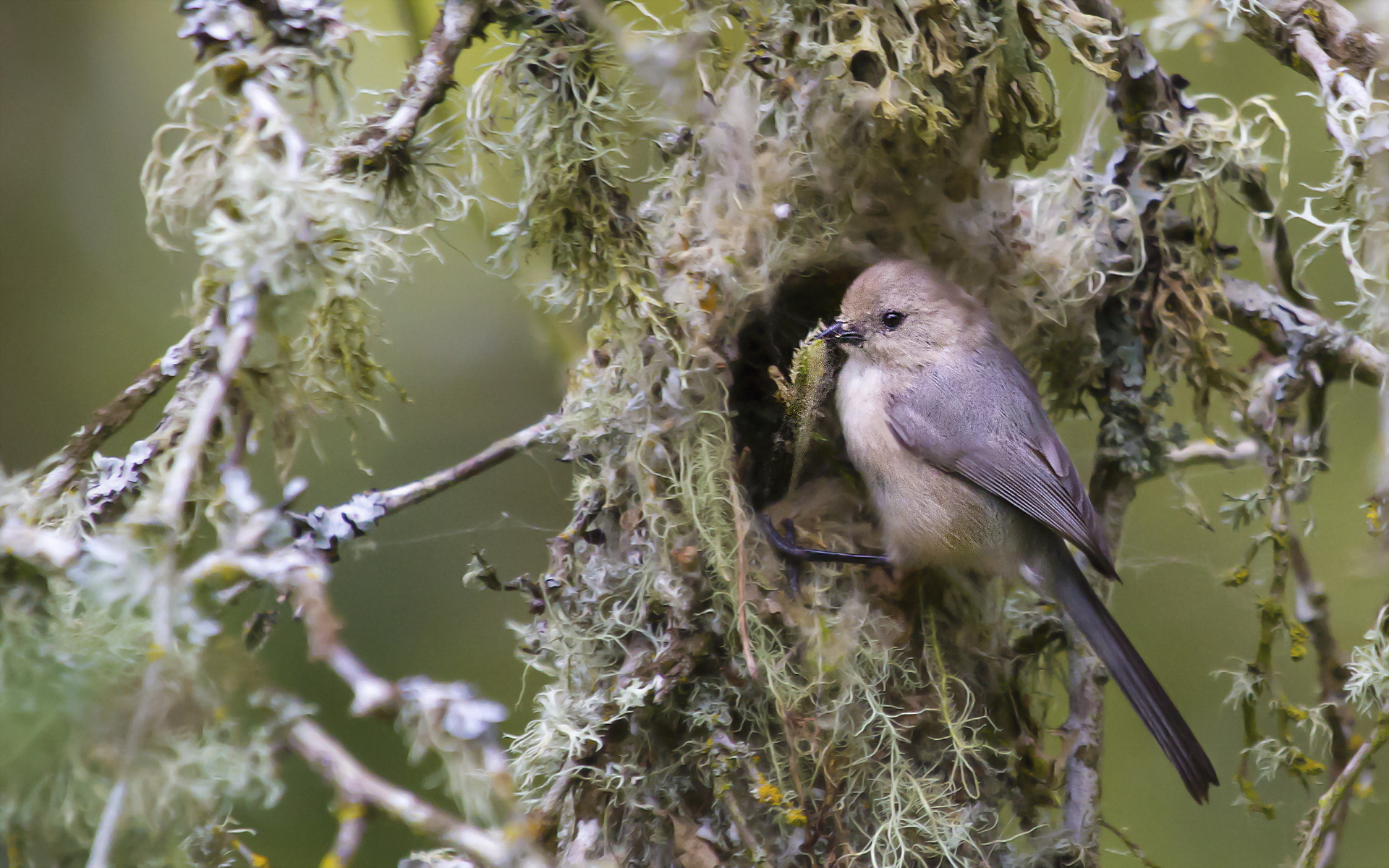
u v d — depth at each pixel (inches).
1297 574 243.6
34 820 150.2
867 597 240.8
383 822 259.6
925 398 252.1
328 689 269.4
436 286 307.9
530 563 295.3
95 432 187.8
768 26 217.5
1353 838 300.0
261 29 186.1
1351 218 205.2
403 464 297.0
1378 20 210.2
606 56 209.0
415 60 201.2
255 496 153.3
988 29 218.8
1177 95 235.1
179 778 146.1
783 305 279.1
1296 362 233.1
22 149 308.8
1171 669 319.9
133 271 304.5
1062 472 240.8
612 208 213.9
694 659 210.2
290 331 178.2
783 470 279.0
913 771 222.7
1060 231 246.8
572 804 201.3
